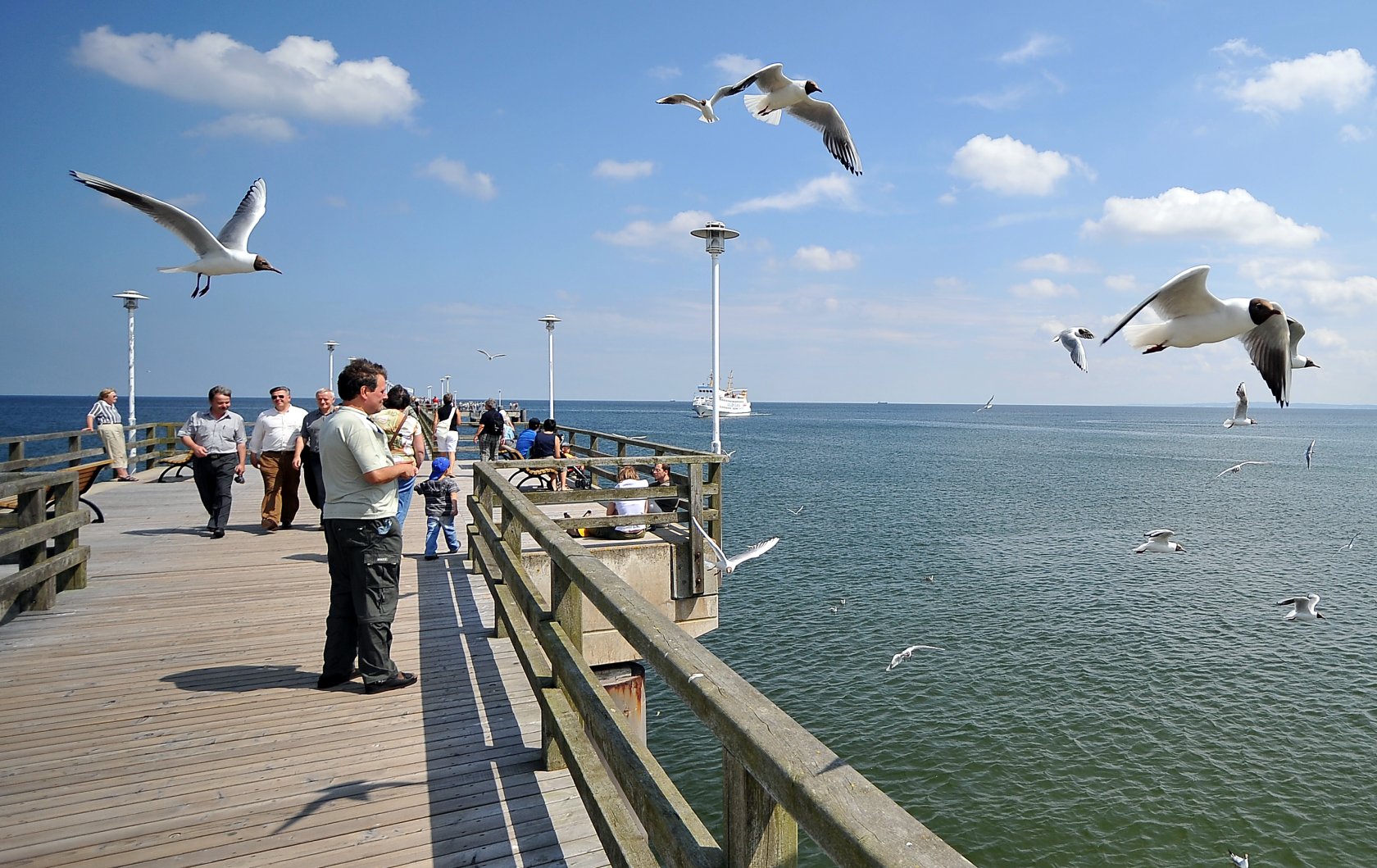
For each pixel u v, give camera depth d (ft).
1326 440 414.41
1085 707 45.21
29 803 11.85
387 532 16.28
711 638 55.98
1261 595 70.03
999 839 33.81
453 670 17.81
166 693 16.25
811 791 4.33
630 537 29.19
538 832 11.17
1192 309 12.58
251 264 19.15
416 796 12.17
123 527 36.06
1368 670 51.34
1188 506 131.23
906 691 46.96
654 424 476.95
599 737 9.47
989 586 71.20
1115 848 33.22
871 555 84.02
